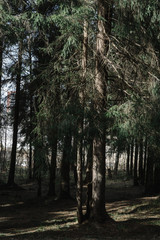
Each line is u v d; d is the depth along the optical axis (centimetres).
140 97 827
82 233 941
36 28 852
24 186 2583
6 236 952
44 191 2253
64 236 917
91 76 910
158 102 805
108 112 816
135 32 903
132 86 898
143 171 2631
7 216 1395
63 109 832
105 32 955
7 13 822
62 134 801
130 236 880
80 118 804
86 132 792
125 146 838
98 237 874
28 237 923
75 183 2522
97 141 1022
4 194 1977
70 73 943
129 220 1120
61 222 1193
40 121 955
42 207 1611
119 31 904
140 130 790
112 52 947
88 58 1002
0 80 1366
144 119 786
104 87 973
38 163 920
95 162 1027
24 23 835
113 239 838
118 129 796
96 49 978
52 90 957
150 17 872
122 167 4950
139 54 917
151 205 1420
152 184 1831
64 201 1741
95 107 864
